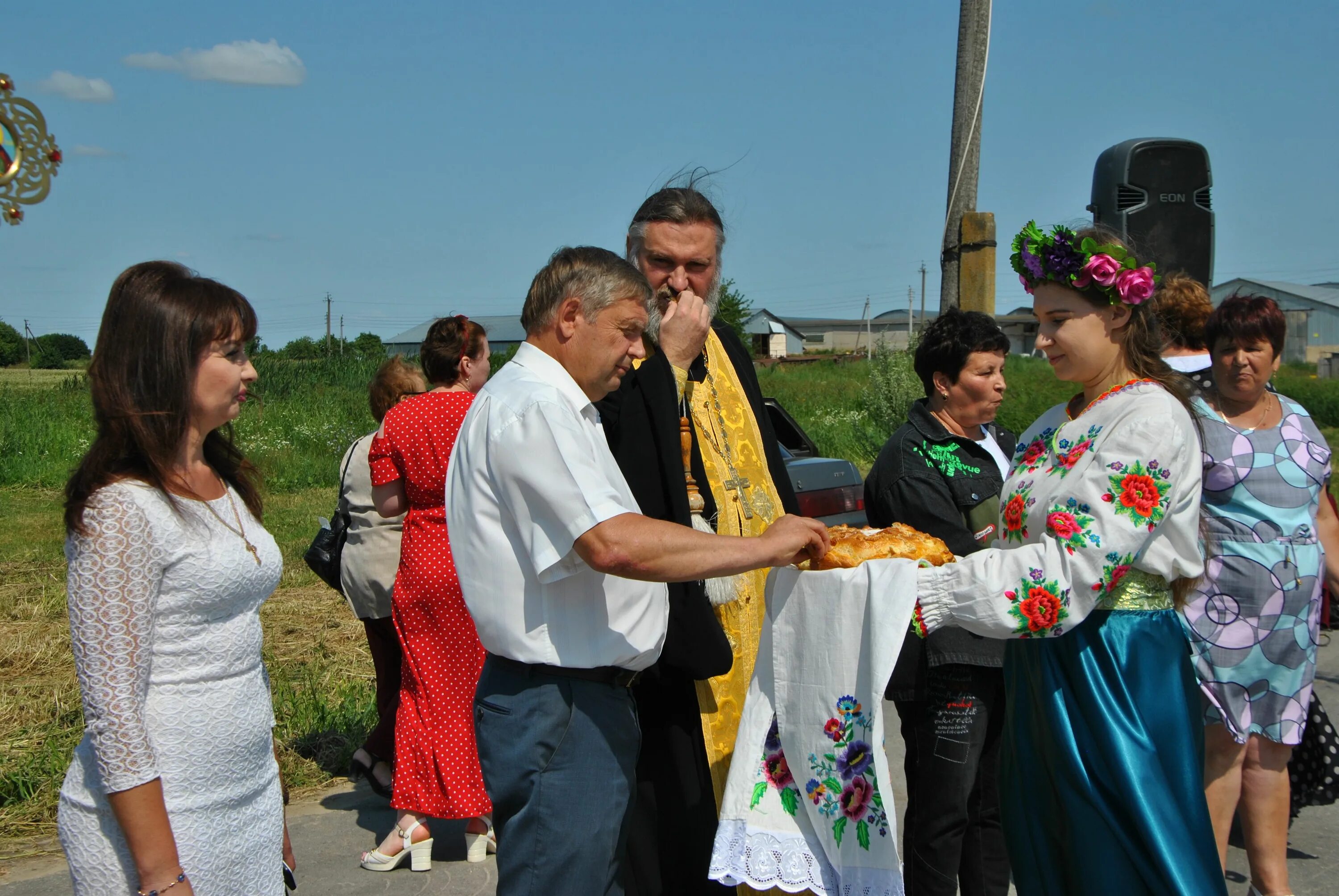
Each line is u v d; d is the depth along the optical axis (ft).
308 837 13.24
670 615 8.68
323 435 49.88
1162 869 7.42
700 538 7.38
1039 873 8.17
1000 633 7.67
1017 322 114.11
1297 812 11.96
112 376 6.62
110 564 6.33
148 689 6.59
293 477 43.50
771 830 8.52
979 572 7.75
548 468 7.26
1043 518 7.91
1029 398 49.98
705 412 9.79
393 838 12.47
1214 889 7.46
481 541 7.67
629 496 8.03
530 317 7.98
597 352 7.86
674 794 9.28
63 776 13.98
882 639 7.80
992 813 10.07
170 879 6.40
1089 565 7.52
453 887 12.04
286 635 21.09
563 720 7.61
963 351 10.27
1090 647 7.92
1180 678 7.95
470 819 12.65
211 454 7.48
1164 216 18.57
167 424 6.63
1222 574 10.52
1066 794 7.82
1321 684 17.61
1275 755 10.64
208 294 6.83
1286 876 10.82
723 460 9.75
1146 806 7.54
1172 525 7.86
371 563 13.47
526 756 7.59
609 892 7.80
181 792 6.64
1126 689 7.79
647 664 7.97
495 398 7.70
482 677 8.02
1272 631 10.43
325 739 15.85
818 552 8.07
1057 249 8.08
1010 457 11.39
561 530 7.25
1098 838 7.68
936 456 10.24
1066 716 7.87
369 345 161.17
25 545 30.63
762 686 8.60
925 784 9.73
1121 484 7.59
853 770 8.11
